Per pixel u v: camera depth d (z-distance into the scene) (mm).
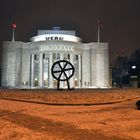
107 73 126875
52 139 10531
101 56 127250
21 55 128125
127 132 11805
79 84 125125
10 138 10727
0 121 14922
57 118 16078
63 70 46781
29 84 127062
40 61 120562
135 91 42719
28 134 11453
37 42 122000
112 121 14836
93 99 29359
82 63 127812
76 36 145500
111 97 31469
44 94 34000
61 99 29172
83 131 12047
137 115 17312
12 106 23375
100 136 10992
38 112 19141
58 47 118875
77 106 24469
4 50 126812
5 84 124562
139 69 136500
